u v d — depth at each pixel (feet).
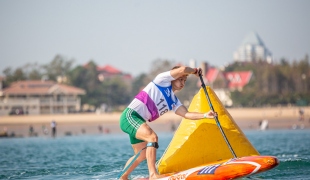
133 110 100.01
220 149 104.99
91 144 312.29
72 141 384.27
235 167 90.84
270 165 89.10
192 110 110.52
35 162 169.89
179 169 104.06
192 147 105.09
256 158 91.50
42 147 291.17
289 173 112.37
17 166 156.25
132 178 108.68
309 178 106.22
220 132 106.32
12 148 285.02
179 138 107.45
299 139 295.07
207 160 104.32
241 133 108.06
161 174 101.86
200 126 106.83
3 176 127.54
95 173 124.77
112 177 114.73
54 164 157.48
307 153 168.04
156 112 100.89
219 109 109.29
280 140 286.66
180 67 99.86
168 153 106.52
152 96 99.96
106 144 302.66
